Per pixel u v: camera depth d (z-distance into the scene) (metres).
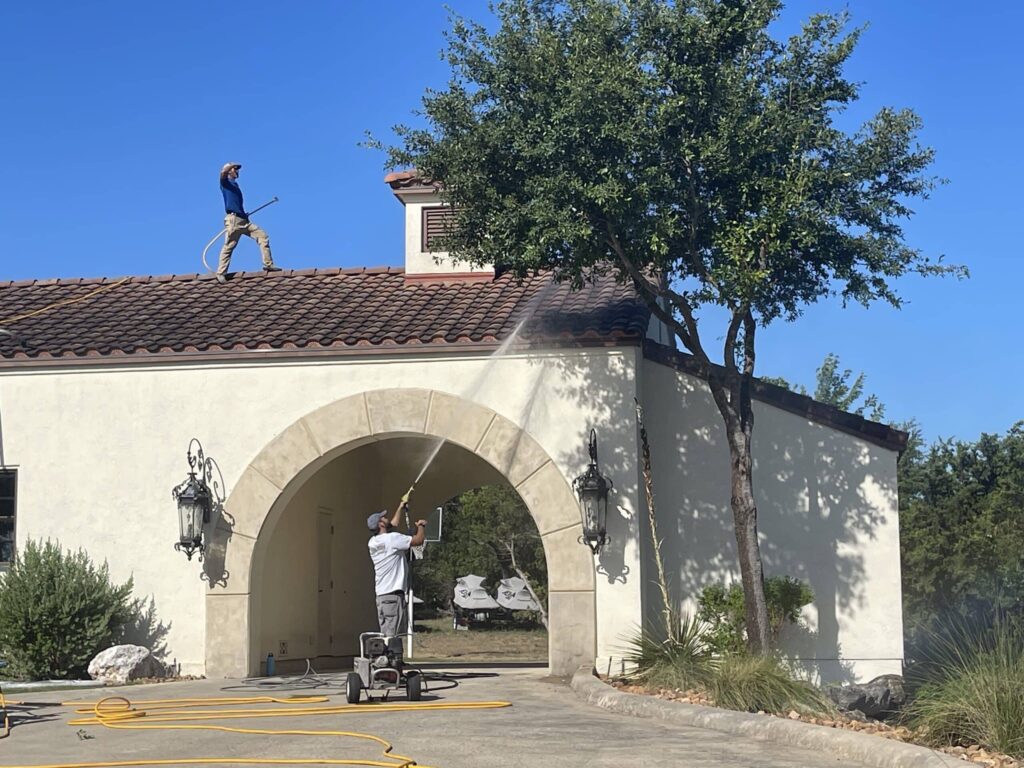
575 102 13.16
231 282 19.77
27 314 18.72
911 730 10.31
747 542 14.25
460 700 12.57
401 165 14.91
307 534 18.81
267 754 9.34
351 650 20.59
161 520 16.39
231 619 16.02
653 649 13.91
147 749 9.73
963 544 29.59
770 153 13.80
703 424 15.99
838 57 14.16
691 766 8.56
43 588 15.83
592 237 13.67
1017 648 10.07
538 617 44.38
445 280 18.97
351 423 16.12
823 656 15.31
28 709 12.53
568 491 15.55
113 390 16.73
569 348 15.73
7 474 16.91
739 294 13.55
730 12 13.58
